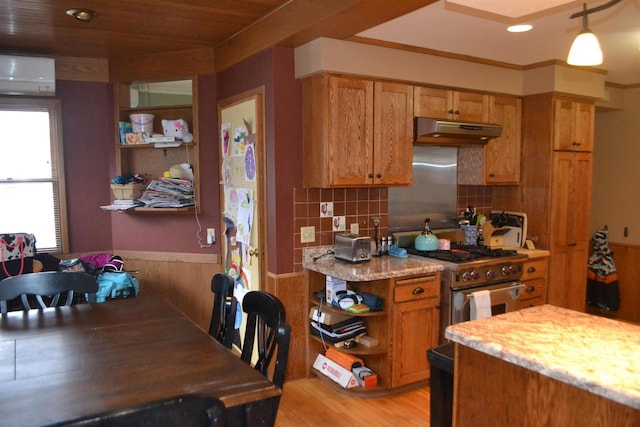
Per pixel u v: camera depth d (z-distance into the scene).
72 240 4.08
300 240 3.33
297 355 3.37
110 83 4.10
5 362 1.71
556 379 1.41
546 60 3.84
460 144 3.83
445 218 4.27
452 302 3.30
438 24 2.89
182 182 3.95
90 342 1.92
